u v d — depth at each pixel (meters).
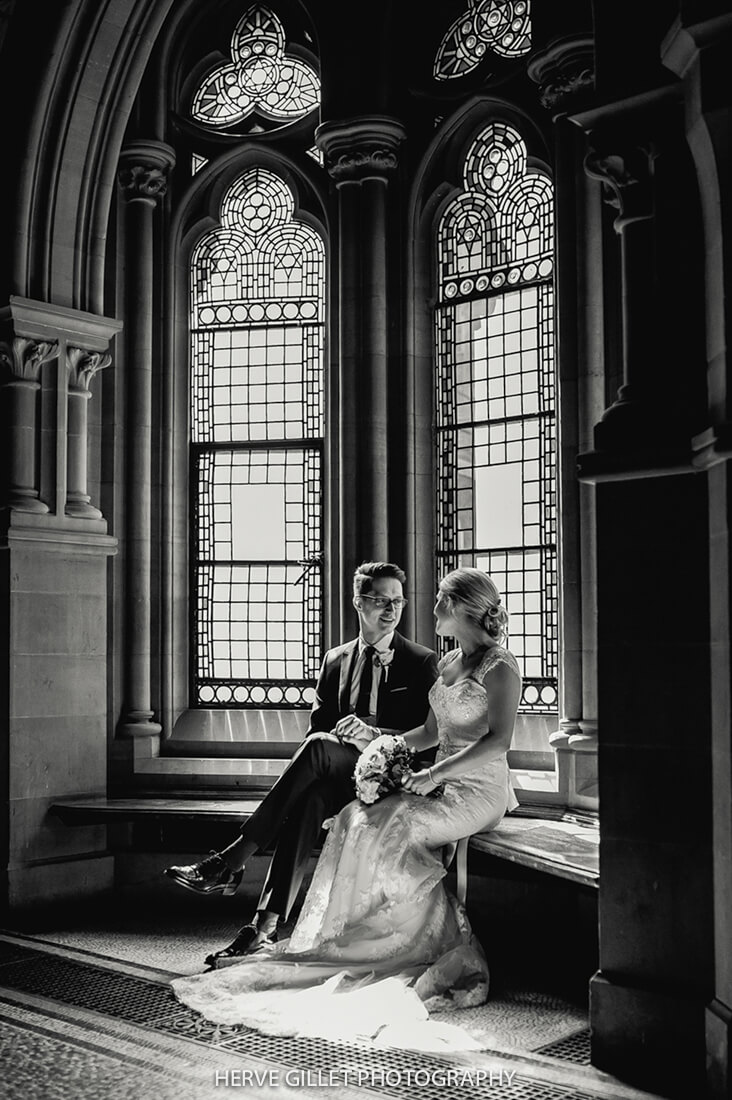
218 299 6.91
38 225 6.06
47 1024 4.07
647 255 3.80
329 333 6.57
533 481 5.96
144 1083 3.51
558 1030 4.07
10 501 5.91
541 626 5.89
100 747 6.20
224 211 6.93
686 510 3.67
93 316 6.20
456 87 6.25
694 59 3.44
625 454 3.72
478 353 6.25
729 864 3.39
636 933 3.69
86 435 6.29
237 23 6.98
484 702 4.69
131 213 6.74
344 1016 4.02
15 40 6.06
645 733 3.71
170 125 6.90
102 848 6.17
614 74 3.77
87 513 6.21
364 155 6.32
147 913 5.93
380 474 6.30
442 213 6.43
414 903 4.51
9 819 5.77
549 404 5.90
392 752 4.66
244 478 6.79
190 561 6.83
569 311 5.59
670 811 3.65
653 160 3.75
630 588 3.76
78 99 6.03
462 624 4.81
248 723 6.59
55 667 6.01
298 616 6.64
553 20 5.65
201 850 6.10
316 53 6.79
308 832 4.78
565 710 5.51
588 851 4.58
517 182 6.10
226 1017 4.05
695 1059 3.52
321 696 5.40
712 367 3.53
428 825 4.56
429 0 6.45
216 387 6.88
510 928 5.34
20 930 5.53
